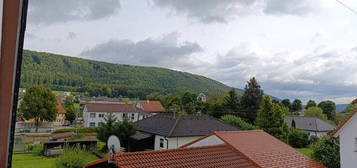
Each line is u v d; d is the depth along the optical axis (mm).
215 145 13398
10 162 1413
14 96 1337
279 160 13406
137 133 32438
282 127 40438
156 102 79375
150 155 11023
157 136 30625
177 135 28844
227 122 38062
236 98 57562
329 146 19859
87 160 25812
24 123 51250
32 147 31234
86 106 63750
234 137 15070
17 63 1297
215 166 11242
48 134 41469
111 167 10422
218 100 64688
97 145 33688
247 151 13422
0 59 1208
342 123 15180
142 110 72688
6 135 1337
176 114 35281
